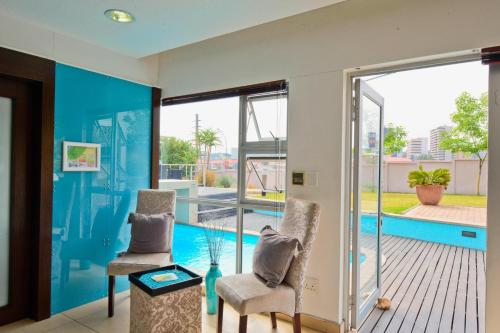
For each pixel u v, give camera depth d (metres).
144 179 3.38
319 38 2.48
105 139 3.00
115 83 3.08
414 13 2.10
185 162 3.57
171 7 2.10
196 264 3.55
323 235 2.45
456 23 1.96
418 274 4.16
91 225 2.91
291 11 2.14
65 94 2.68
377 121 3.07
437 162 8.87
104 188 3.01
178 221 3.71
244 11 2.14
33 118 2.60
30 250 2.61
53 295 2.67
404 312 2.95
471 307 3.09
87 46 2.85
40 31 2.52
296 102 2.59
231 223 3.22
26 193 2.58
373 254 3.04
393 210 7.93
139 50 2.98
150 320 1.90
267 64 2.76
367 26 2.27
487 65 1.90
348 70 2.39
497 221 1.89
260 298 1.98
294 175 2.59
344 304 2.47
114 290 2.84
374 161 3.01
